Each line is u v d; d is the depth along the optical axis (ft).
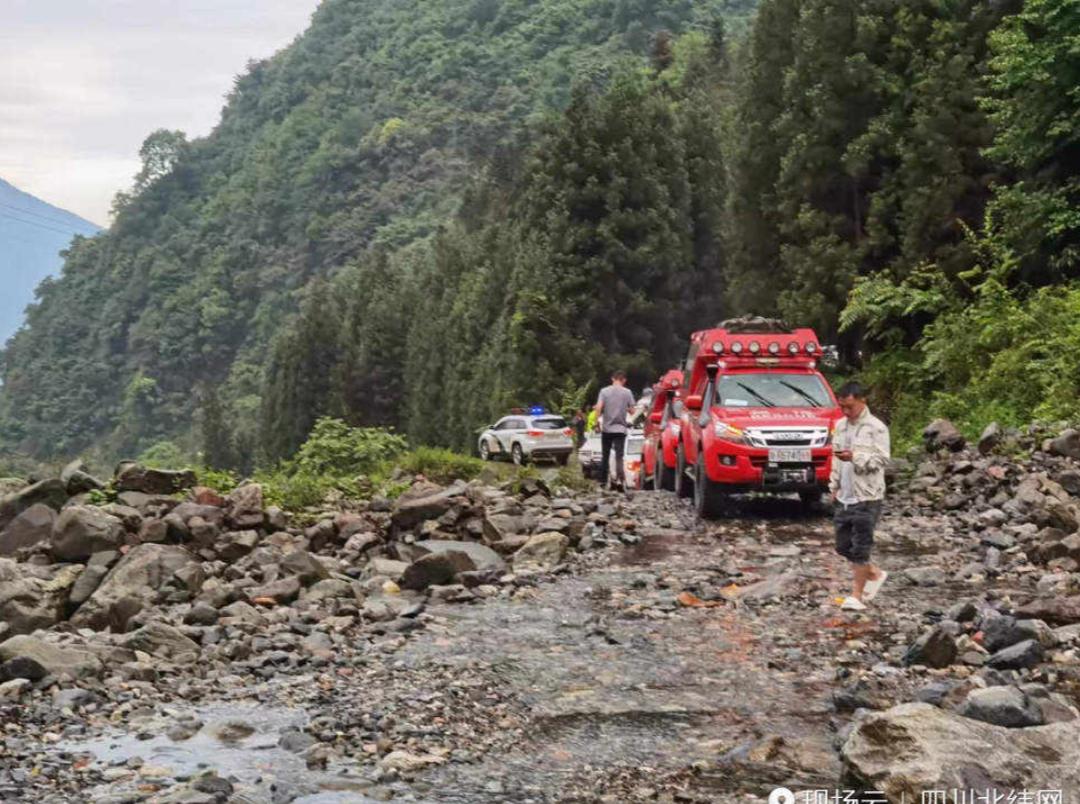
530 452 125.18
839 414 53.26
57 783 21.63
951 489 53.88
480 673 28.96
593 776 22.08
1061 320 72.08
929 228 100.94
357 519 47.50
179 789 21.06
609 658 30.22
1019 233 83.25
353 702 26.66
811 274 109.19
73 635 32.01
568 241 169.68
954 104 102.06
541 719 25.45
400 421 288.92
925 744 19.04
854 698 25.38
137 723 25.30
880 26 108.99
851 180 112.16
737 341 55.83
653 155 179.01
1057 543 39.45
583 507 55.11
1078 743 19.66
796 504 57.52
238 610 34.76
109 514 41.63
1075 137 77.46
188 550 42.65
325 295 367.25
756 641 31.40
